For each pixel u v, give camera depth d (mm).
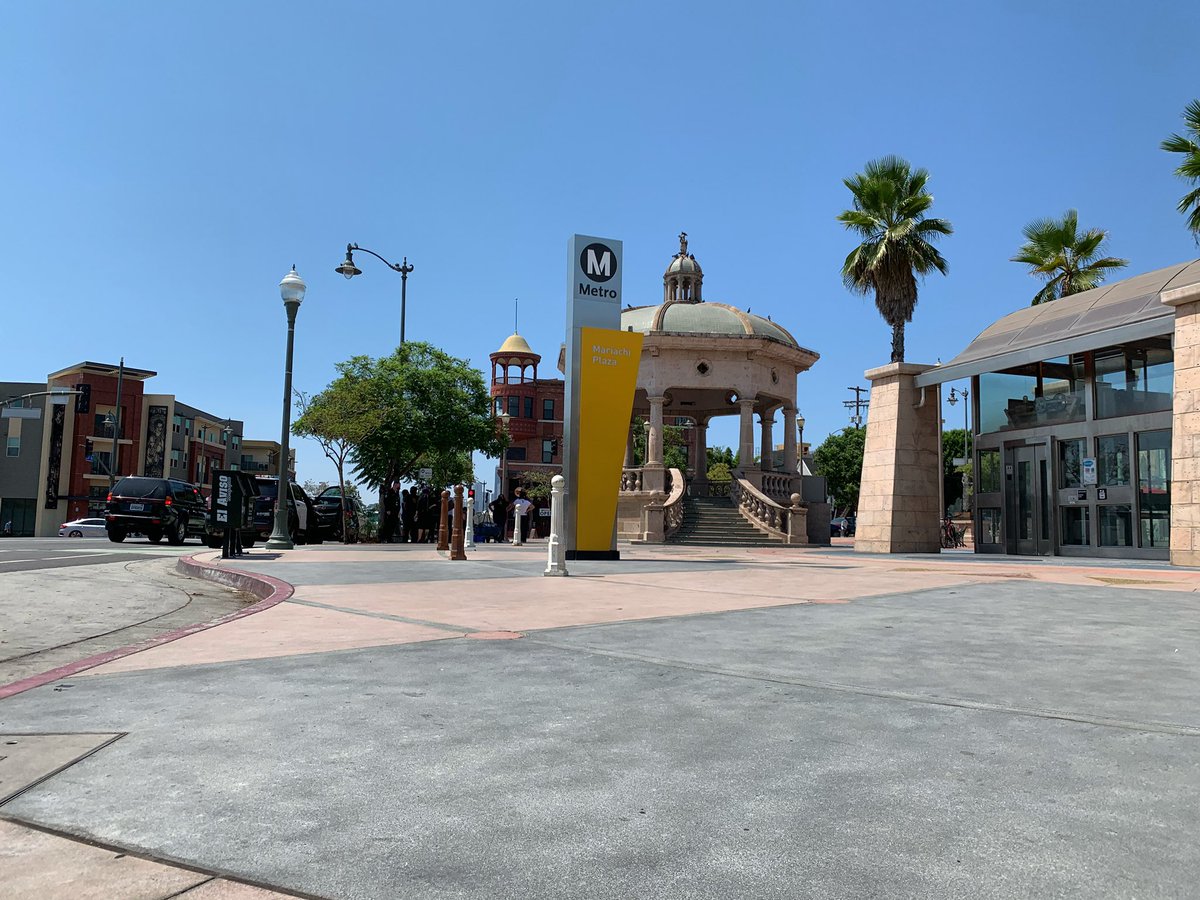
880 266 30391
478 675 4961
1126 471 19516
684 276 38750
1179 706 4184
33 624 7566
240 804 2793
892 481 23281
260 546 20422
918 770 3168
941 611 8203
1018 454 22609
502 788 2975
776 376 33812
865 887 2191
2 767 3154
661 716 4008
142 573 13516
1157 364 18844
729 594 9867
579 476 17344
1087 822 2637
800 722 3895
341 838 2518
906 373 23625
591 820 2672
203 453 73188
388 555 17469
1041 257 33438
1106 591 10367
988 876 2256
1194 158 24000
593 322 17672
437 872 2289
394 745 3500
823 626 7098
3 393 60750
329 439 29656
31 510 59812
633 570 14055
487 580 11445
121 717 3928
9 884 2188
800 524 29859
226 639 6270
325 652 5711
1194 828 2588
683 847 2459
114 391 63062
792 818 2688
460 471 39531
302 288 18359
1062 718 3957
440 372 32562
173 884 2199
